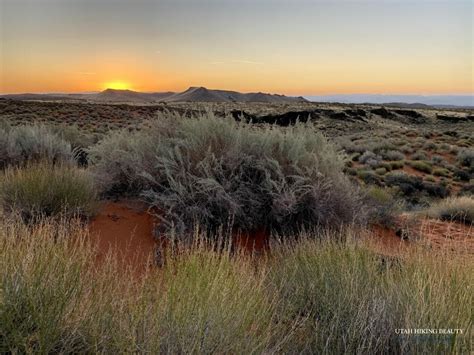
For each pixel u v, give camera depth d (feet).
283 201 14.58
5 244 8.05
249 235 15.03
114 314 6.77
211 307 6.97
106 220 14.89
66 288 7.14
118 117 149.79
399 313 8.20
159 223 14.19
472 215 28.94
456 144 103.65
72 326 6.64
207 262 8.63
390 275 9.61
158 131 18.72
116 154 17.88
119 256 12.09
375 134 130.62
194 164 15.94
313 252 11.38
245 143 17.16
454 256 10.85
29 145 27.45
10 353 6.06
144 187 16.56
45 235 8.67
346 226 15.44
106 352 6.35
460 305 8.10
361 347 7.26
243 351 6.71
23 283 6.80
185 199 14.40
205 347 6.53
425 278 9.19
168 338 6.48
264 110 224.74
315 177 16.07
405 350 7.36
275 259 12.05
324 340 7.85
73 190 14.85
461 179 71.51
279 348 7.21
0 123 36.73
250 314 7.46
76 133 43.09
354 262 10.09
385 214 21.26
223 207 14.60
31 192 13.75
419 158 84.69
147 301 7.20
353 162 79.87
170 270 8.34
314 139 18.47
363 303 8.07
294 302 9.23
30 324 6.33
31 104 163.53
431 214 31.01
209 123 17.57
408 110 262.06
